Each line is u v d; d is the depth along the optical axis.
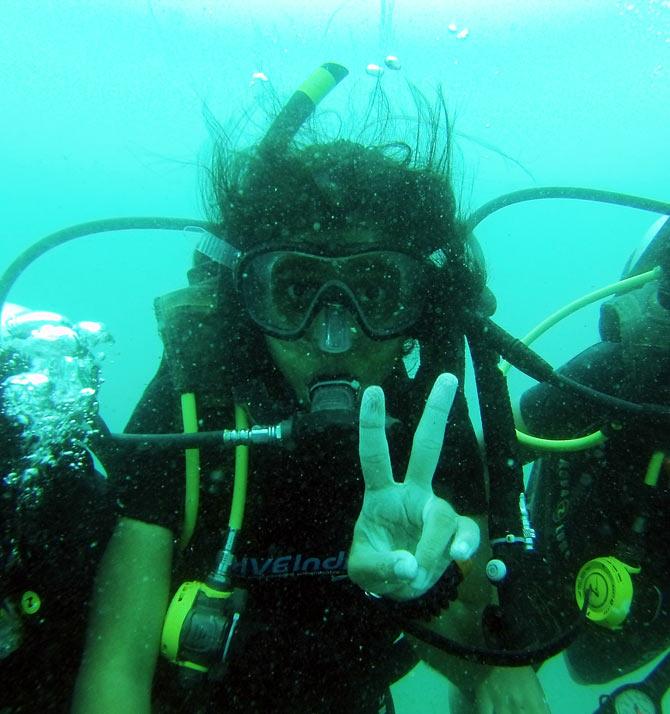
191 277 0.66
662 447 0.64
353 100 0.64
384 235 0.52
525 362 0.53
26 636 0.46
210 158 0.62
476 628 0.57
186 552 0.59
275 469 0.55
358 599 0.61
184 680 0.51
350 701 0.66
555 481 0.86
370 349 0.53
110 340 0.49
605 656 0.87
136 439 0.49
